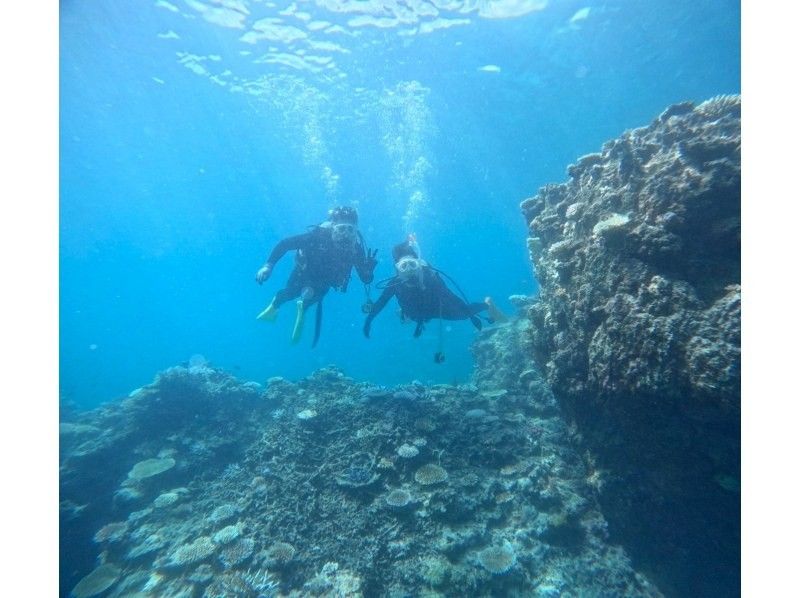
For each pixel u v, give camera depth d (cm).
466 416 715
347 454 628
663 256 387
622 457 443
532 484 554
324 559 480
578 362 474
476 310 810
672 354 341
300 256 775
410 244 820
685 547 419
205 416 812
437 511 518
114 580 509
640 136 529
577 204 546
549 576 454
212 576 477
